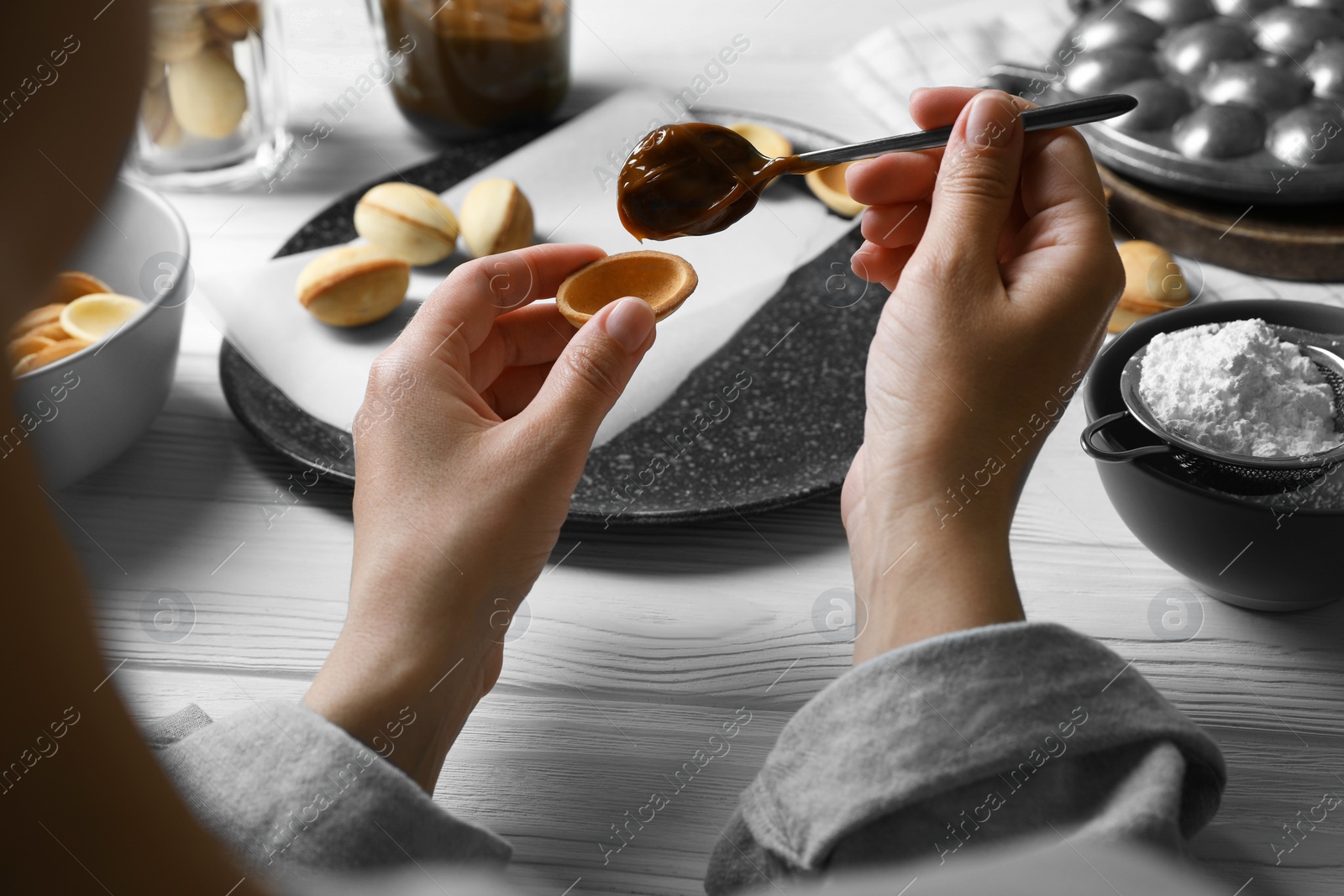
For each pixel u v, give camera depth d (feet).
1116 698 1.29
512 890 1.37
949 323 1.45
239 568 1.68
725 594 1.65
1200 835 1.43
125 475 1.78
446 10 2.12
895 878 1.27
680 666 1.59
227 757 1.30
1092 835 1.24
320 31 2.50
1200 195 1.93
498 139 2.24
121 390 1.72
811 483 1.70
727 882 1.35
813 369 1.85
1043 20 2.39
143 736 1.16
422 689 1.39
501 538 1.45
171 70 2.09
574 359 1.48
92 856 1.15
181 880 1.18
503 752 1.53
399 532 1.44
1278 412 1.54
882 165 1.65
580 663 1.59
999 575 1.38
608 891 1.42
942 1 2.55
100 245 1.89
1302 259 1.90
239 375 1.84
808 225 2.06
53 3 0.74
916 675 1.29
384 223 1.98
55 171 0.80
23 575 0.98
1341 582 1.49
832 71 2.38
